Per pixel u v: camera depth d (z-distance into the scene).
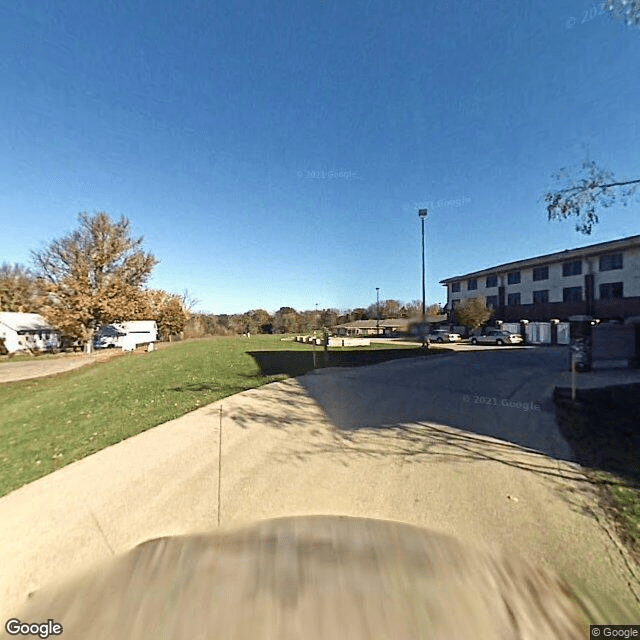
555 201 6.29
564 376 11.33
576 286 31.61
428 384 9.93
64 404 9.08
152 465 4.85
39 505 3.90
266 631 2.19
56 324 31.16
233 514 3.61
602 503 3.61
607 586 2.51
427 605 2.35
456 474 4.36
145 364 15.79
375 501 3.78
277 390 9.18
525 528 3.22
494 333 30.16
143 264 35.50
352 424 6.43
